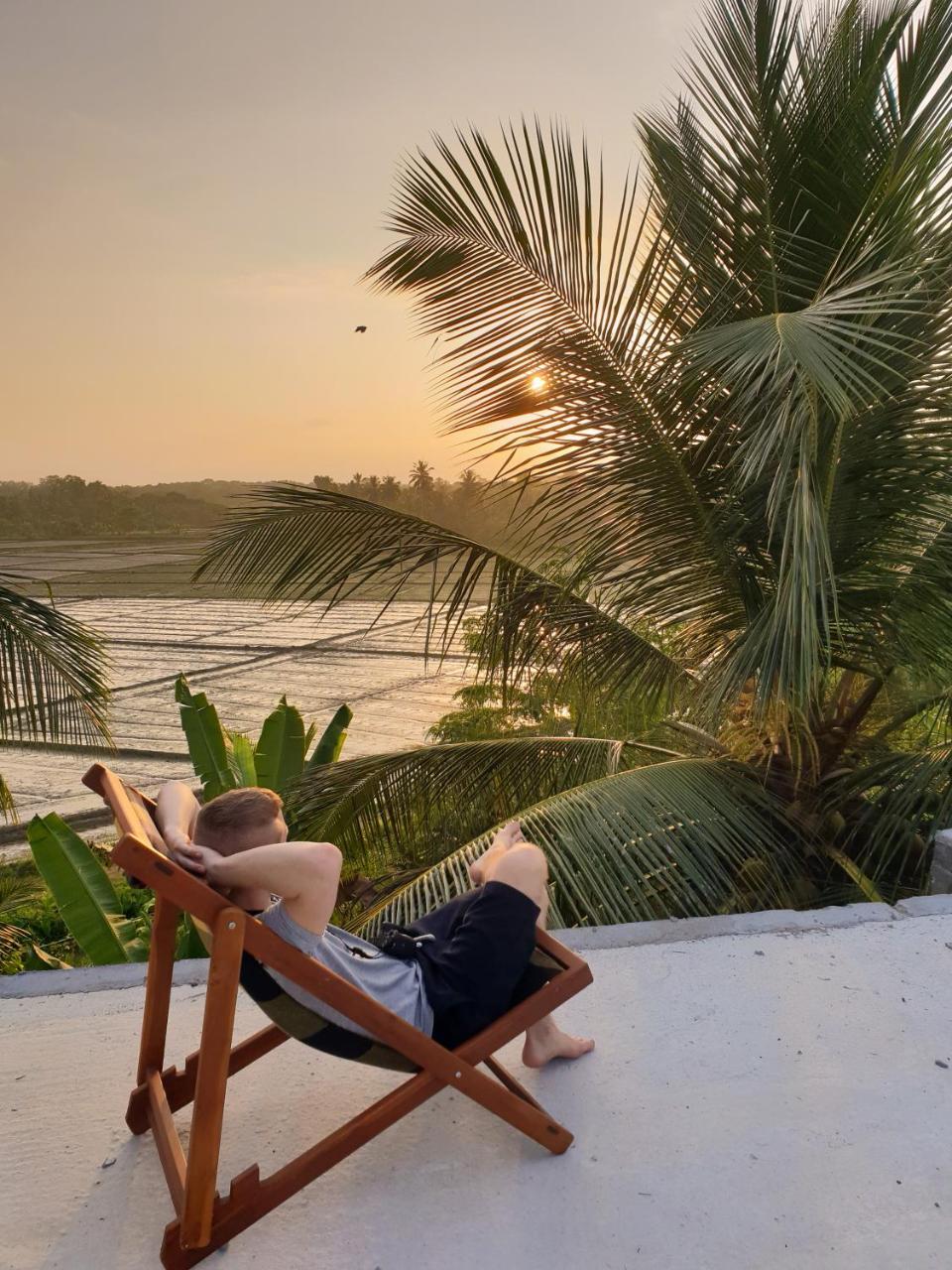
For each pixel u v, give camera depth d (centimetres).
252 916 188
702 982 283
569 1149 213
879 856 565
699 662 640
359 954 204
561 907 452
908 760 545
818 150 547
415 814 673
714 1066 243
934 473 518
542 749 648
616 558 595
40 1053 253
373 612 9125
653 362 541
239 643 7200
